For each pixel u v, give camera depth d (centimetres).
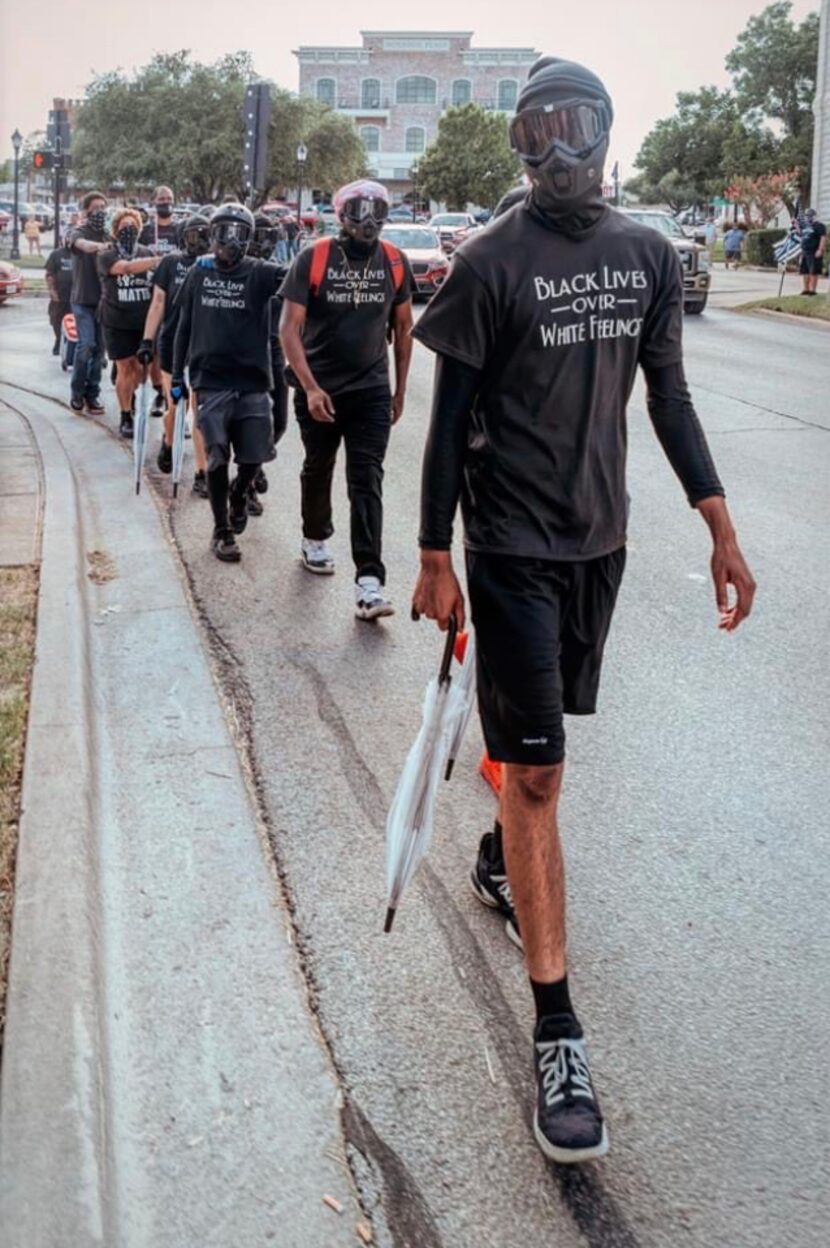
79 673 514
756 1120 295
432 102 8650
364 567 633
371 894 389
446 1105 298
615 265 290
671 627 635
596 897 389
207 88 5184
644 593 689
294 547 767
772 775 474
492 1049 319
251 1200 265
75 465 967
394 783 463
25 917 345
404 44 8569
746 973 352
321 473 682
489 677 295
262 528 812
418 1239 258
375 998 338
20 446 1014
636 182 8194
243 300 696
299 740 496
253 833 419
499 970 352
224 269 698
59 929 339
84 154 5194
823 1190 274
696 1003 338
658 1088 305
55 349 1656
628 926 374
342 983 344
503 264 283
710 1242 260
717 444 1122
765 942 367
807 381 1526
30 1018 303
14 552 687
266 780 462
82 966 324
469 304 285
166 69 5225
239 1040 315
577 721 522
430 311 291
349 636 614
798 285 3284
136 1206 261
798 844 423
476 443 298
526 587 293
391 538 800
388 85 8650
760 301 2631
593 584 303
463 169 5775
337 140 5884
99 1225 247
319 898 385
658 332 300
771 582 708
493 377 292
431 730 300
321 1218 261
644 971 352
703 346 1900
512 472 292
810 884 399
